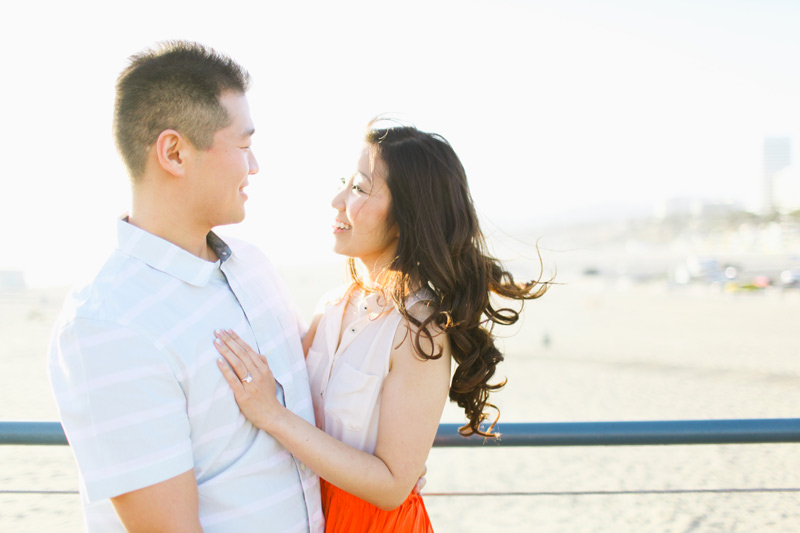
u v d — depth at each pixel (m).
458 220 1.48
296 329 1.46
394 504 1.34
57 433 1.55
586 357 18.06
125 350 1.06
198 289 1.21
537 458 7.24
